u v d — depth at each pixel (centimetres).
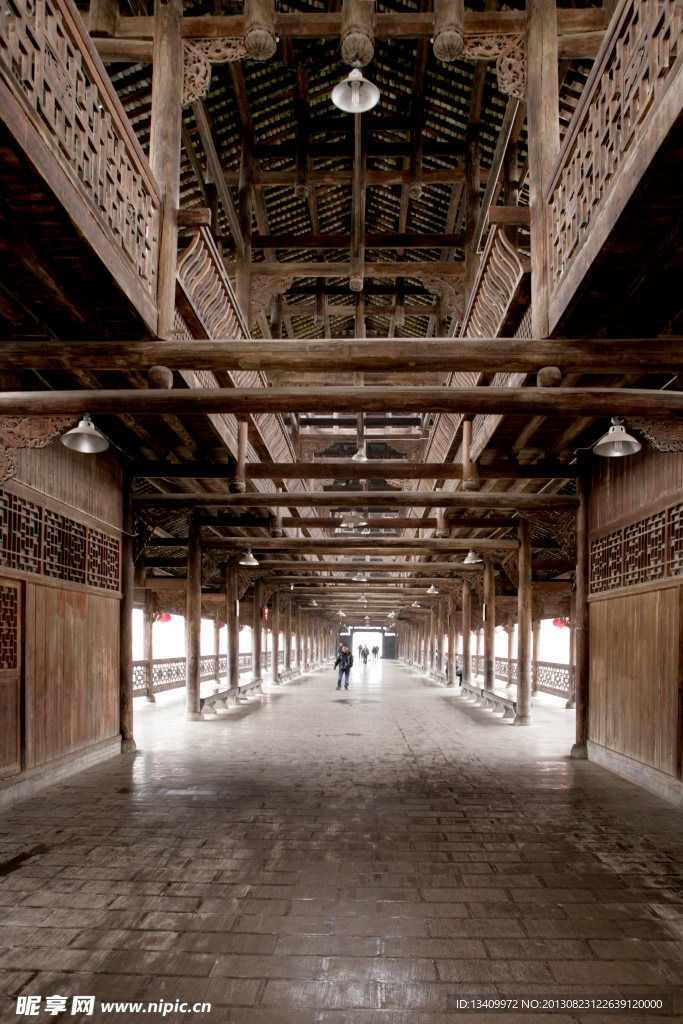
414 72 1157
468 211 1274
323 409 598
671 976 352
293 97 1269
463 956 371
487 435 907
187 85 670
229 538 1416
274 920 412
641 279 488
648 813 653
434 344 547
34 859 513
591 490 975
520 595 1315
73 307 521
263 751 988
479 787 759
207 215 624
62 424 598
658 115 356
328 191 1502
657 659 744
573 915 423
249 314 1371
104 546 934
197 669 1395
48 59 395
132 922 408
